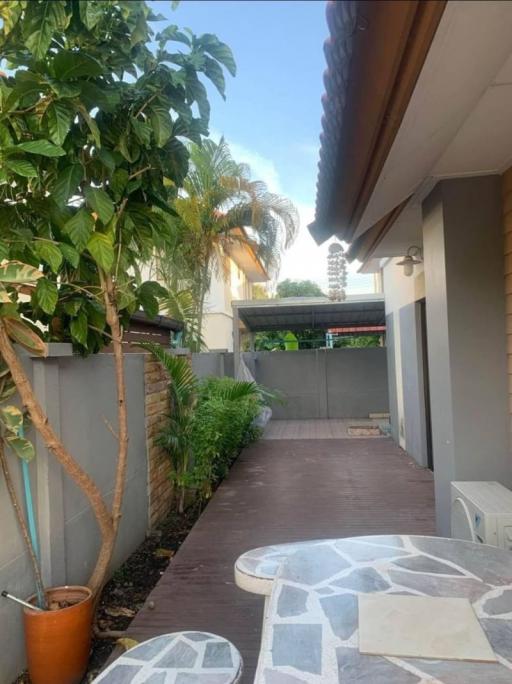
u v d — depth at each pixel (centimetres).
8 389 275
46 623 255
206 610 332
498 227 340
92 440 378
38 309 304
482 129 260
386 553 236
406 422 813
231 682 193
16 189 274
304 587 204
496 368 343
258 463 771
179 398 560
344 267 759
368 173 242
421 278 680
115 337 307
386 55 149
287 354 1323
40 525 301
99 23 237
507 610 183
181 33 256
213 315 1381
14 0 192
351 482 646
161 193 319
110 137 276
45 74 225
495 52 178
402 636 167
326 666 154
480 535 273
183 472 551
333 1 128
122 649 288
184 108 280
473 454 345
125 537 436
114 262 301
